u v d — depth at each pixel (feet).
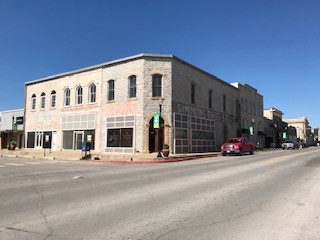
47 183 35.99
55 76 119.44
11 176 43.70
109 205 23.59
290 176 41.63
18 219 19.58
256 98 175.11
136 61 96.12
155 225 18.30
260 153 111.04
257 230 17.52
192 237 16.26
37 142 126.21
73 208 22.59
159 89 95.66
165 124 94.12
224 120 130.31
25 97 134.41
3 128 146.20
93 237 16.12
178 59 99.71
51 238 15.94
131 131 94.32
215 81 124.98
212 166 56.80
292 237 16.39
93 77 106.93
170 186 32.83
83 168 57.52
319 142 402.72
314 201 25.30
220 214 20.97
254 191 29.78
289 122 336.49
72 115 112.16
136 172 48.26
